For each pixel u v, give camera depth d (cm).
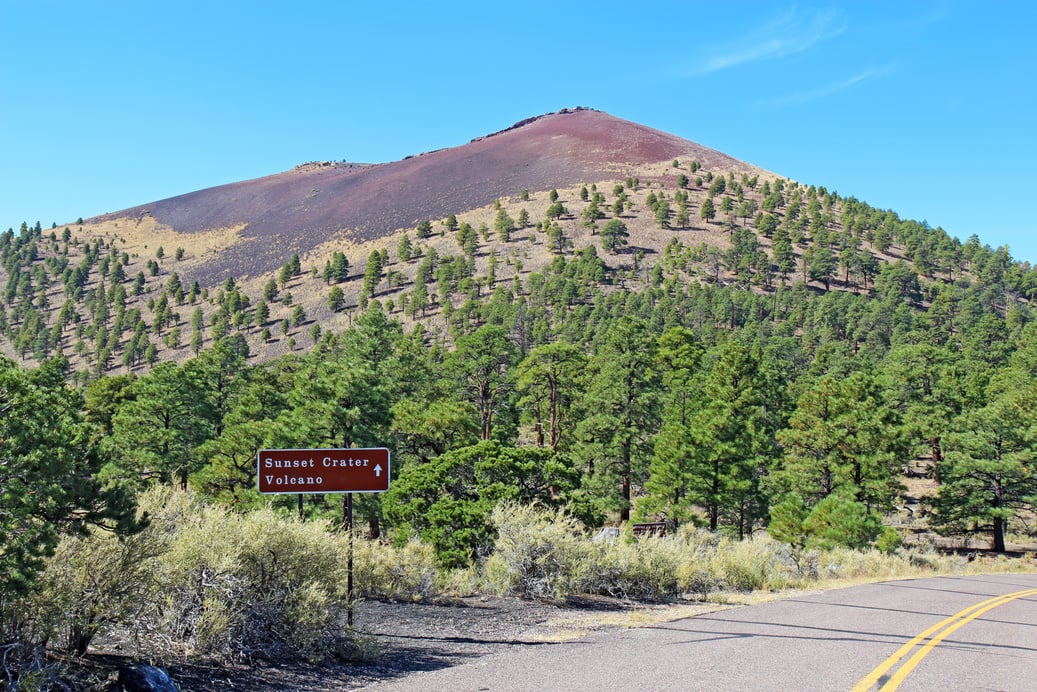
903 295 16875
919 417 6116
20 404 667
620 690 655
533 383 5484
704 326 12375
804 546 3195
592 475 4594
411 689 672
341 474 1002
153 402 3772
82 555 706
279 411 4106
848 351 10056
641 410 4550
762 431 4666
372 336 5047
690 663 775
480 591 1479
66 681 597
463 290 17012
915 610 1292
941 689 677
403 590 1365
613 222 19875
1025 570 3238
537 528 1474
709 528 3794
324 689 688
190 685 658
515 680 698
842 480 4278
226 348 4572
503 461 2289
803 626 1061
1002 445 4309
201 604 804
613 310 13638
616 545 1620
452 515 2062
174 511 936
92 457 706
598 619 1166
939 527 4488
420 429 3622
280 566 880
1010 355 9531
